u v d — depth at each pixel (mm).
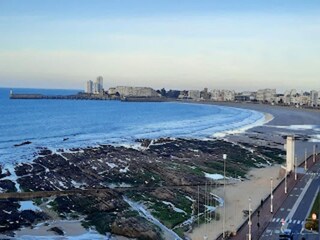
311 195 147625
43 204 138000
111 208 134250
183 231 116375
